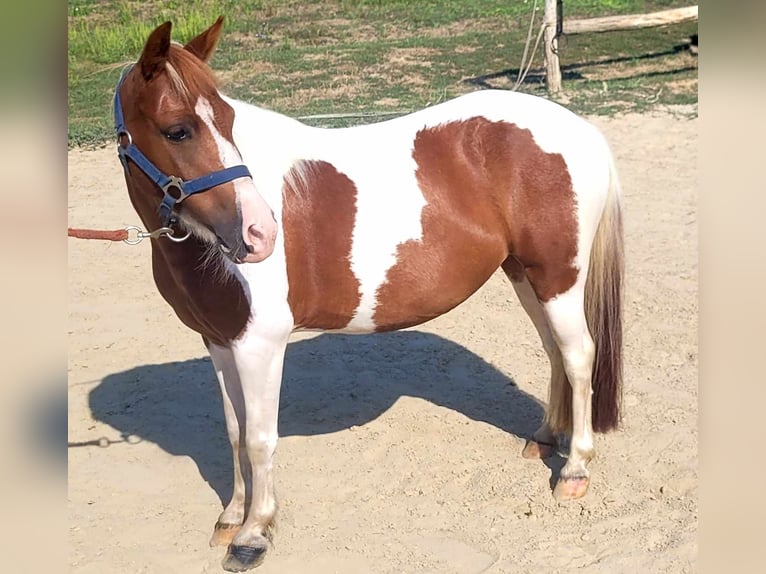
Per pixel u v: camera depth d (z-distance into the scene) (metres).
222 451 3.84
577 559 3.03
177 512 3.41
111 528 3.30
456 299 3.21
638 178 7.12
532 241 3.18
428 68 11.07
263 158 2.86
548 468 3.60
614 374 3.45
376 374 4.46
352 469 3.64
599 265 3.33
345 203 2.99
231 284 2.74
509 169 3.15
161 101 2.45
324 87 10.34
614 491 3.42
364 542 3.16
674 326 4.83
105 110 9.85
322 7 14.80
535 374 4.43
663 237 6.02
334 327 3.12
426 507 3.37
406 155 3.12
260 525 3.08
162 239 2.76
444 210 3.08
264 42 12.88
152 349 4.83
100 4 14.80
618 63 10.98
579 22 9.97
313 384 4.37
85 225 6.55
